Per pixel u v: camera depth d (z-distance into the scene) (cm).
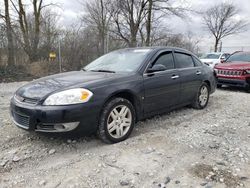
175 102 469
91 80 342
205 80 555
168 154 320
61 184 252
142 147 339
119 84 351
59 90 312
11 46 1288
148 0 2166
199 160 304
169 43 2380
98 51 1694
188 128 420
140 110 390
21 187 247
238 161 302
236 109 567
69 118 300
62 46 1513
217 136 384
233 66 848
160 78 419
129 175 269
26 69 1298
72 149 332
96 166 288
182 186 250
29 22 1903
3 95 743
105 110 333
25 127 318
